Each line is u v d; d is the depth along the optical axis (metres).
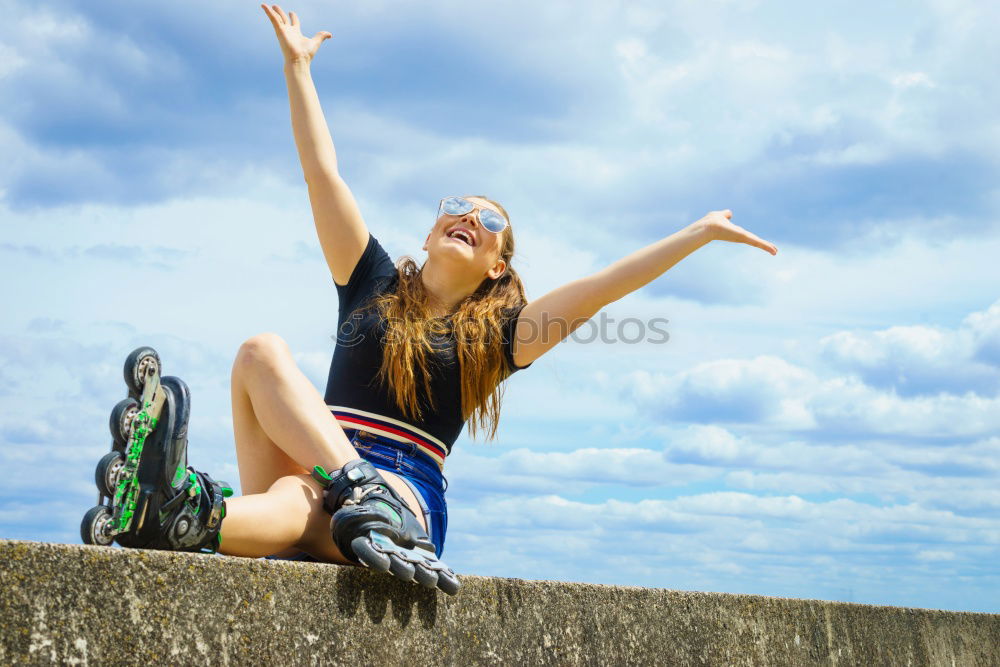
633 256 3.07
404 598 2.31
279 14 3.32
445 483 3.04
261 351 2.58
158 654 1.79
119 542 2.07
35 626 1.62
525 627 2.64
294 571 2.07
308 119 3.20
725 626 3.46
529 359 3.17
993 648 5.30
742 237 3.00
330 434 2.52
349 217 3.18
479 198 3.44
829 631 4.02
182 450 2.06
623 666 2.96
